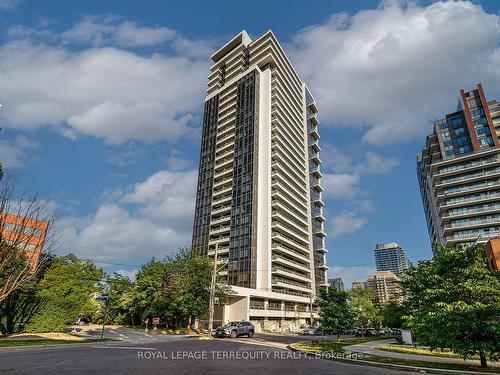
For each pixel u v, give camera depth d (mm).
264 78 91938
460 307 12242
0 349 16250
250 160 79125
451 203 78062
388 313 42938
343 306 28375
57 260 32969
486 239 69375
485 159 78000
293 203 85750
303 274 84188
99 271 43000
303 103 108500
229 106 93375
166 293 41938
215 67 108375
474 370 11836
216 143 91438
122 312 50594
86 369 10234
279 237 72750
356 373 11141
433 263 17688
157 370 10312
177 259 45000
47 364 11219
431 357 16203
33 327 25531
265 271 68250
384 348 21547
